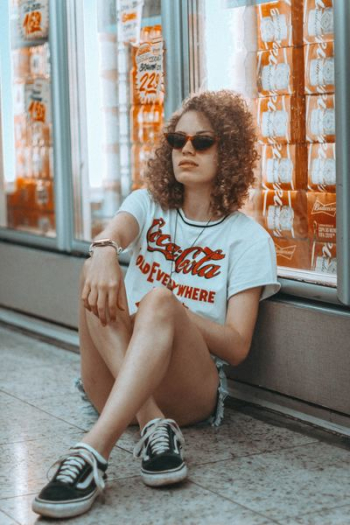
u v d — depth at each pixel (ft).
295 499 8.00
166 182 10.36
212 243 10.14
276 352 10.66
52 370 13.07
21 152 16.57
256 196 11.23
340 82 9.31
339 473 8.66
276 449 9.41
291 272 10.68
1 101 16.93
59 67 14.73
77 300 14.66
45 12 15.29
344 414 9.93
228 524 7.47
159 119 12.89
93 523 7.56
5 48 16.63
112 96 13.88
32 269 15.94
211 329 9.44
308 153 10.46
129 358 8.29
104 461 7.94
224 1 11.38
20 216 16.81
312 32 10.27
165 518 7.62
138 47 12.98
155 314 8.45
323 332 9.98
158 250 10.36
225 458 9.12
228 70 11.43
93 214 14.62
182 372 9.24
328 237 10.28
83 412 10.86
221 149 9.99
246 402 11.27
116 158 13.99
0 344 14.88
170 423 8.57
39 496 7.69
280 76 10.75
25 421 10.52
